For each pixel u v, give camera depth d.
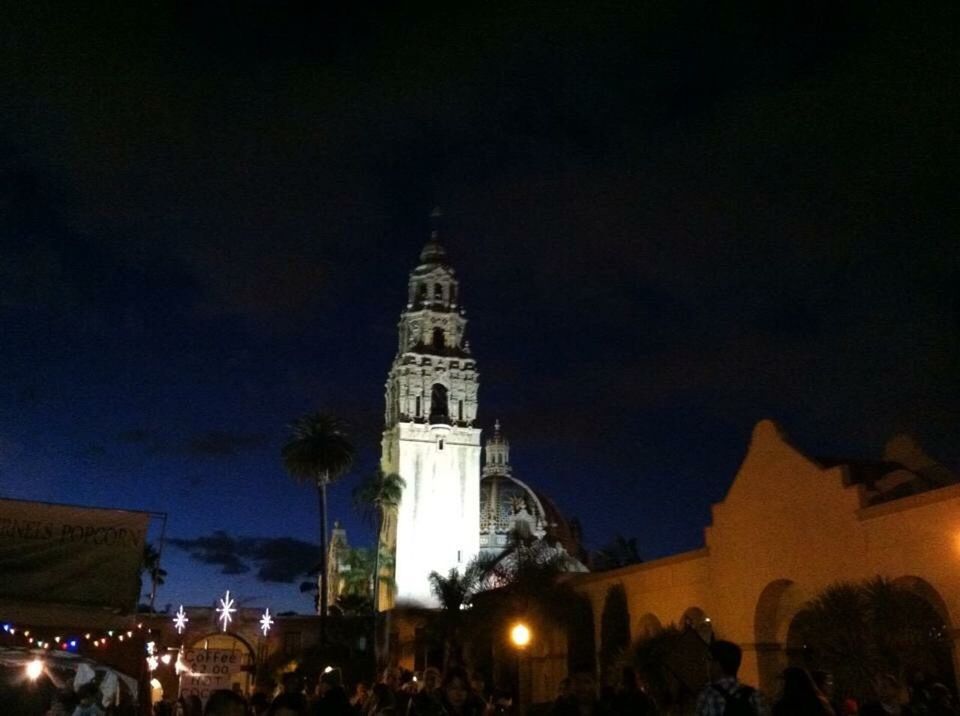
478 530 106.88
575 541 115.62
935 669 25.12
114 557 21.22
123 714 20.95
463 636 63.28
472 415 110.62
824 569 31.02
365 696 22.27
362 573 116.12
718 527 37.50
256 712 16.56
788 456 33.59
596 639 48.88
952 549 26.28
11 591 20.08
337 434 75.75
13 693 19.14
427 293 116.62
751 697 10.45
